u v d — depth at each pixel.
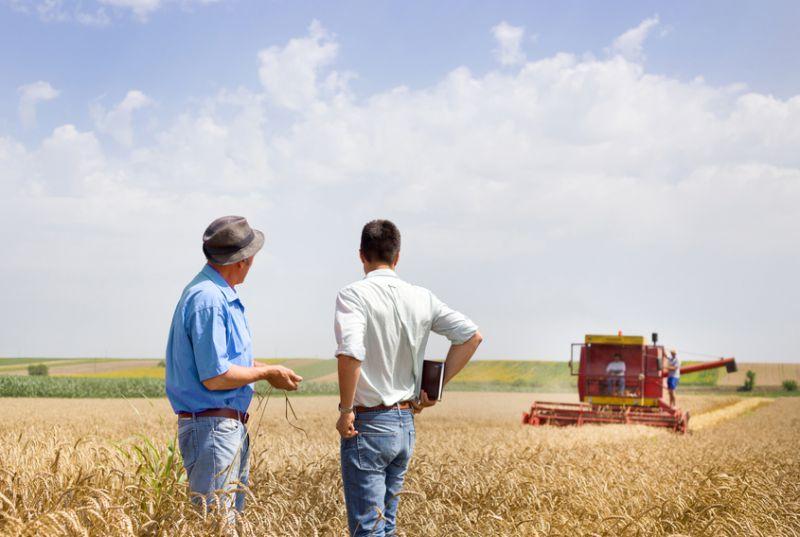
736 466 9.67
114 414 22.53
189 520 4.37
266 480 6.39
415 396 4.82
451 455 10.41
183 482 5.03
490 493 6.93
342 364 4.40
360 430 4.60
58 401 36.06
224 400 4.61
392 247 4.84
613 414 23.39
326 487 6.61
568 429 19.94
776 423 31.05
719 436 20.48
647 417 23.16
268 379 4.70
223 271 4.80
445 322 4.95
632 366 24.77
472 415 31.30
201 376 4.47
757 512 6.93
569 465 8.69
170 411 24.58
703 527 6.19
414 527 5.99
